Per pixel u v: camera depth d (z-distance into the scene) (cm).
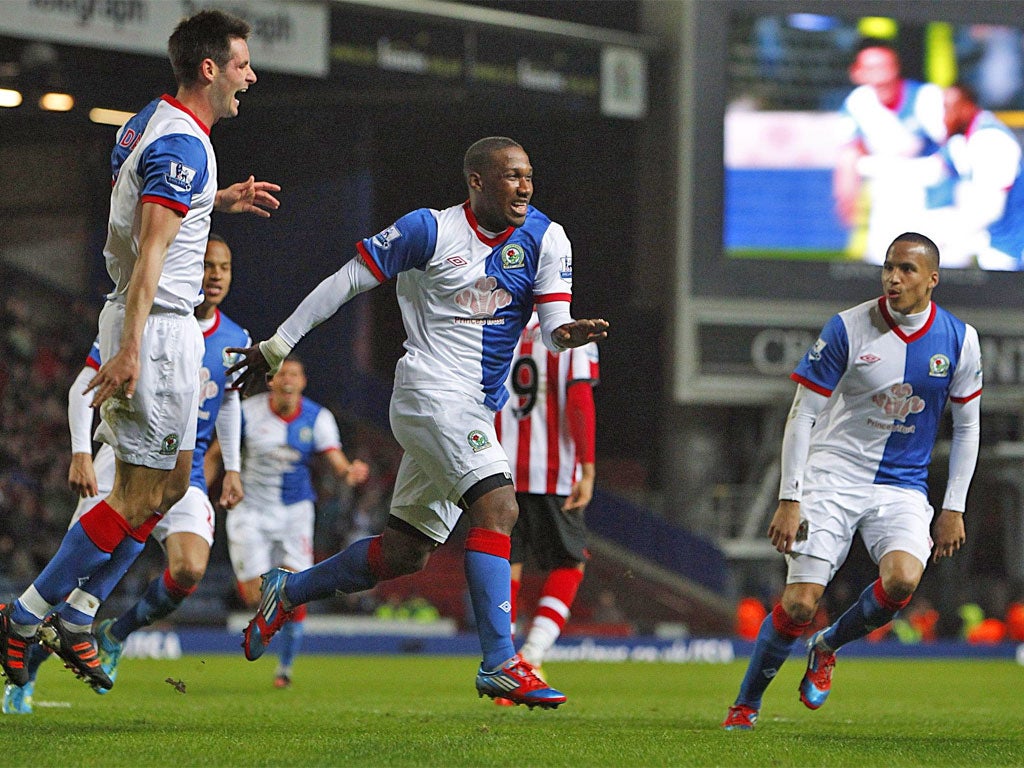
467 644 5025
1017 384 6141
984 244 6131
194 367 1359
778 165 6141
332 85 6128
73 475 1597
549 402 2145
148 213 1276
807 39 6116
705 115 6128
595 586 6356
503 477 1348
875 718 1939
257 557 2753
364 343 6700
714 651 5266
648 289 6625
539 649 2127
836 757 1230
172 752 1153
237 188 1520
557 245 1380
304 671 3550
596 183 6831
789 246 6150
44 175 6875
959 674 4041
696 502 6500
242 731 1412
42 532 5891
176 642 4512
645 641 5194
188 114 1328
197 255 1352
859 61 6106
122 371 1228
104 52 5684
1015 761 1234
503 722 1677
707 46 6122
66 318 6750
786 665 4291
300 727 1499
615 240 6800
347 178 6619
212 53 1341
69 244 6900
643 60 6412
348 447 6581
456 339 1362
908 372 1639
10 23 5200
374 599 5981
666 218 6450
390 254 1341
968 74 6128
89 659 1426
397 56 5925
